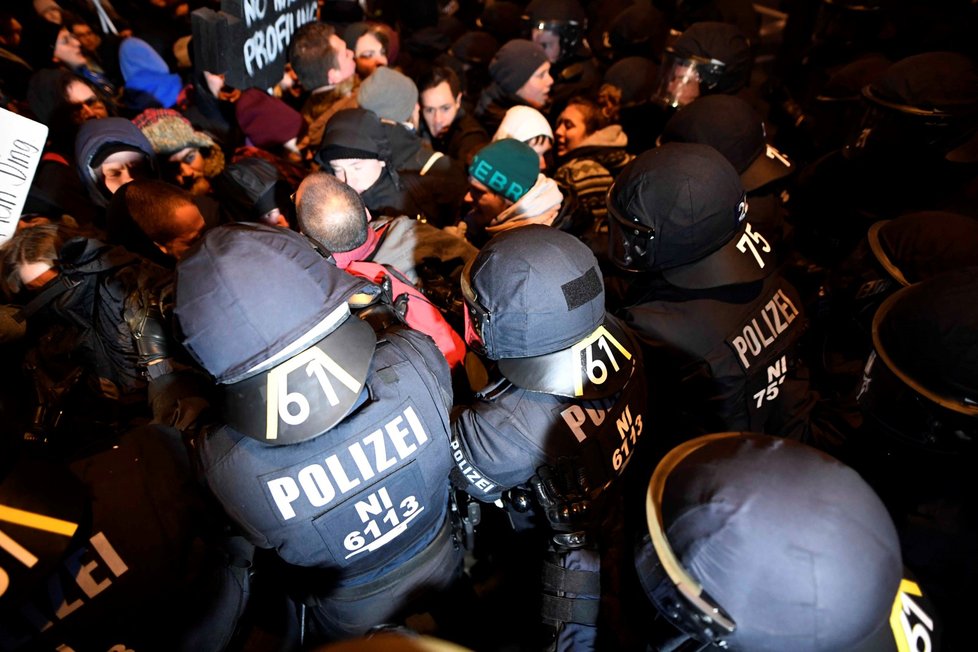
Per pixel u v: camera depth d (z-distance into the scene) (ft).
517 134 10.62
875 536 3.44
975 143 7.56
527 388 5.15
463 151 13.12
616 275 7.47
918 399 4.50
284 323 4.10
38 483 3.97
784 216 10.05
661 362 6.59
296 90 13.87
